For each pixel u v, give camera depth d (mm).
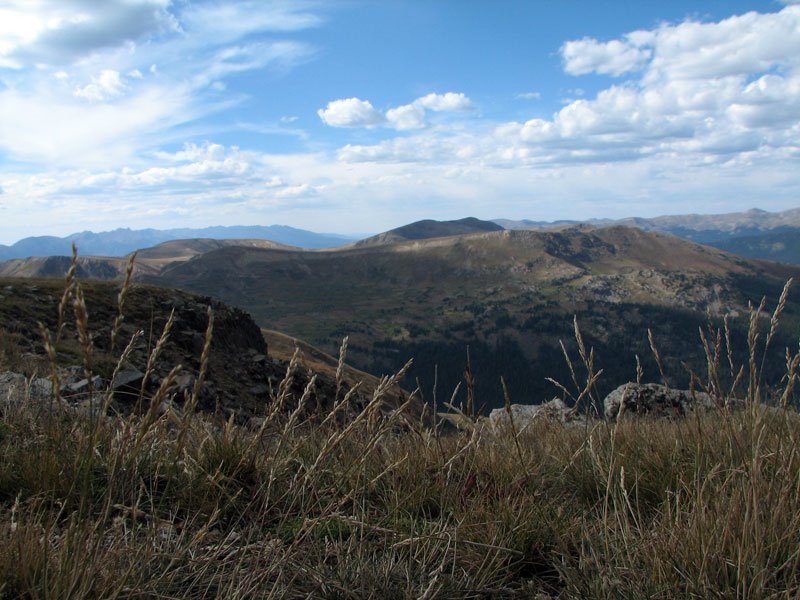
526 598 2896
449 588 2766
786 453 3334
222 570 2629
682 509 3309
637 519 3461
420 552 3111
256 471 3549
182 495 3289
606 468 3943
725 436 3750
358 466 3576
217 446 3652
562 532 3344
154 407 2367
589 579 2840
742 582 2529
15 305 16688
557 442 4855
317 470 3166
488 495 3703
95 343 13906
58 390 2135
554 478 4152
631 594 2631
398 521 3455
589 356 3402
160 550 2578
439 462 4094
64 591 2160
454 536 3102
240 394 16312
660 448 4281
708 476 3133
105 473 3062
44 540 2305
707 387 3641
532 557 3227
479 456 4203
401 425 4133
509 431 4848
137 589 2270
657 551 2850
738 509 2850
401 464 3871
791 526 2773
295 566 2785
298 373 18938
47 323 16328
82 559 2270
